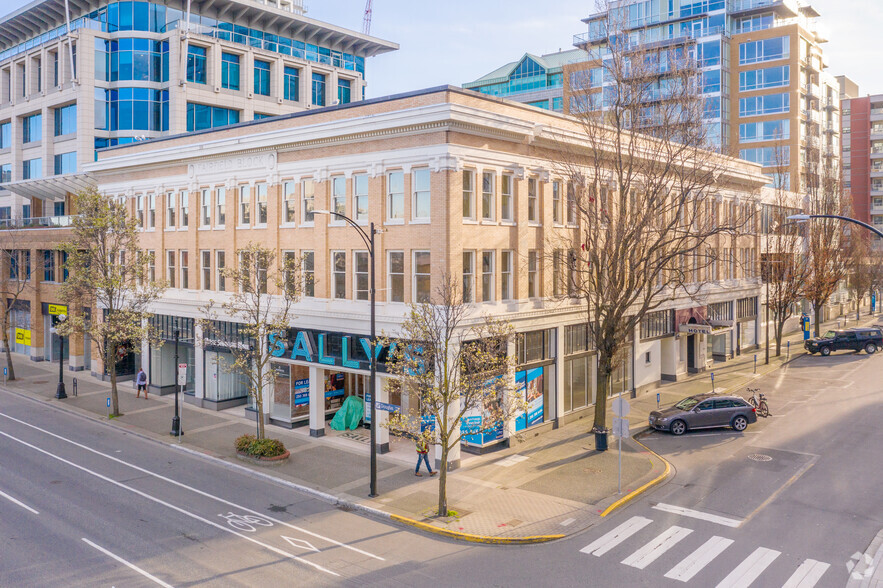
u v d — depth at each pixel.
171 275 37.19
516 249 27.50
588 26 70.12
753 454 25.31
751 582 15.15
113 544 17.33
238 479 23.44
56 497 20.97
